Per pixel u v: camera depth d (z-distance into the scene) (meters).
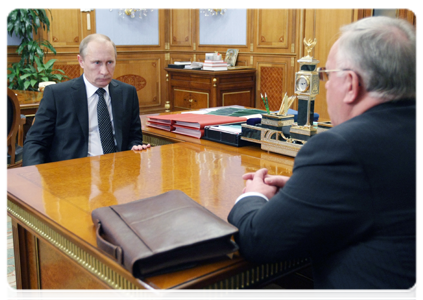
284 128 2.19
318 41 5.96
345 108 1.15
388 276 1.02
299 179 1.06
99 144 2.65
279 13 6.48
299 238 1.04
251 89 7.01
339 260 1.08
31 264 1.81
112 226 1.14
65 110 2.58
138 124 2.80
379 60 1.05
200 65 6.78
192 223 1.12
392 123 1.07
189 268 1.07
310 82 2.02
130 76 7.95
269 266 1.20
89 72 2.56
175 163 2.02
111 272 1.12
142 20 7.91
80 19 7.24
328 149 1.04
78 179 1.76
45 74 6.43
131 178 1.78
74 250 1.25
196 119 2.68
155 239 1.05
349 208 1.01
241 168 1.94
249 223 1.11
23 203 1.49
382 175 1.02
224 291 1.10
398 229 1.03
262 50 6.82
